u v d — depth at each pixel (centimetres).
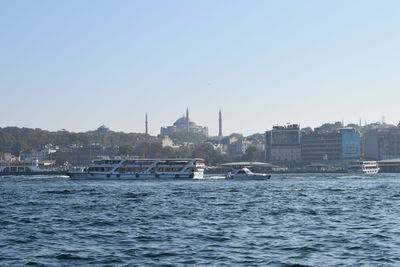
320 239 6444
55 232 7156
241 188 17688
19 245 6184
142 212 9606
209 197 13325
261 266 5038
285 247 5944
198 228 7431
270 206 10712
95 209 10275
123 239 6544
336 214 9162
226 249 5847
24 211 10031
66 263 5216
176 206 10775
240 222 8075
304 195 14162
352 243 6150
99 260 5331
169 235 6812
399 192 15550
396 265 5047
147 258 5409
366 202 11744
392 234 6738
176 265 5097
